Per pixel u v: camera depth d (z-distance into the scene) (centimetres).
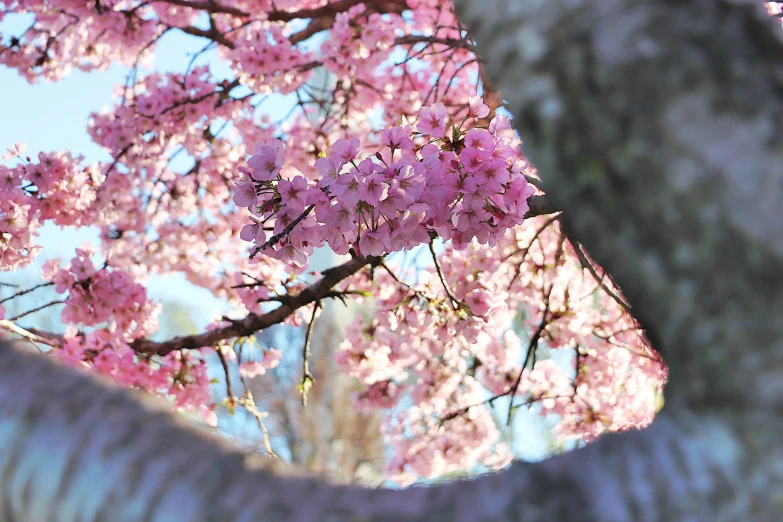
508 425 470
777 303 73
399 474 594
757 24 78
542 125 83
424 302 490
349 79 571
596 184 80
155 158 584
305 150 588
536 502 72
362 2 538
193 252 591
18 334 422
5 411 78
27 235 463
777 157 73
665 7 79
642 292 80
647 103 76
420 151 329
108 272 473
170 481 72
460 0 91
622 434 79
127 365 470
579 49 79
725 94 75
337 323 1288
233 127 606
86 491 72
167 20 600
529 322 546
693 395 77
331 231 299
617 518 71
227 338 482
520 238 525
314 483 76
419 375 588
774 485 71
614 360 553
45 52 620
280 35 552
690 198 74
